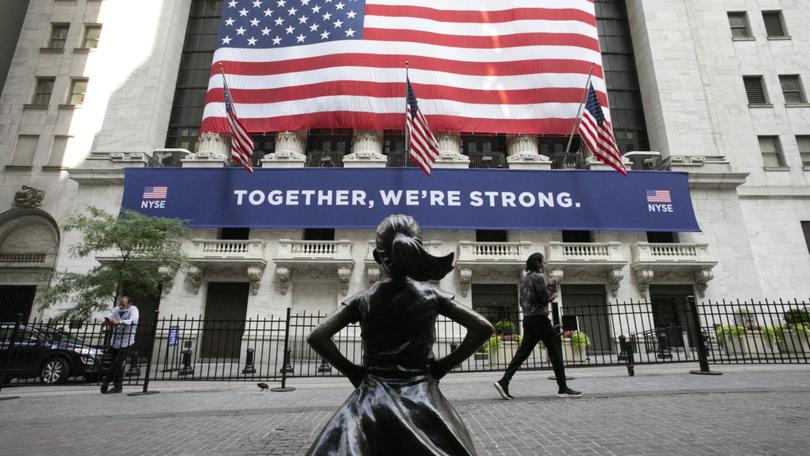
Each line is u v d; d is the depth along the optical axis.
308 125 21.58
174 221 17.59
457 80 21.91
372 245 20.73
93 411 6.71
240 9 23.28
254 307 20.08
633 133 25.75
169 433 5.10
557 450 3.93
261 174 21.42
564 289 20.72
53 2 27.36
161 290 20.25
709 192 22.44
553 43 22.33
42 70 26.08
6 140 24.77
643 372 9.88
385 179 21.27
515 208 20.98
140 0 25.73
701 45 26.12
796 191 23.55
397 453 1.45
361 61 22.00
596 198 21.17
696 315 9.51
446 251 20.89
